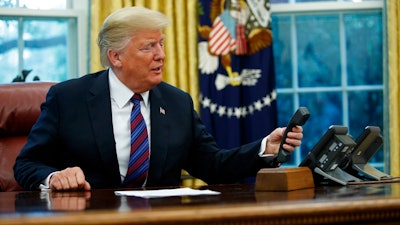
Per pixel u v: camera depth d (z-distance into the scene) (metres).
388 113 3.60
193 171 2.43
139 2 3.51
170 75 3.51
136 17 2.22
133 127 2.24
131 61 2.22
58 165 2.29
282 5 3.87
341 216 1.16
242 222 1.09
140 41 2.21
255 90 3.55
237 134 3.51
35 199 1.59
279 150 2.00
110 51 2.26
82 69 3.70
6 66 3.67
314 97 3.90
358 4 3.84
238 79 3.53
